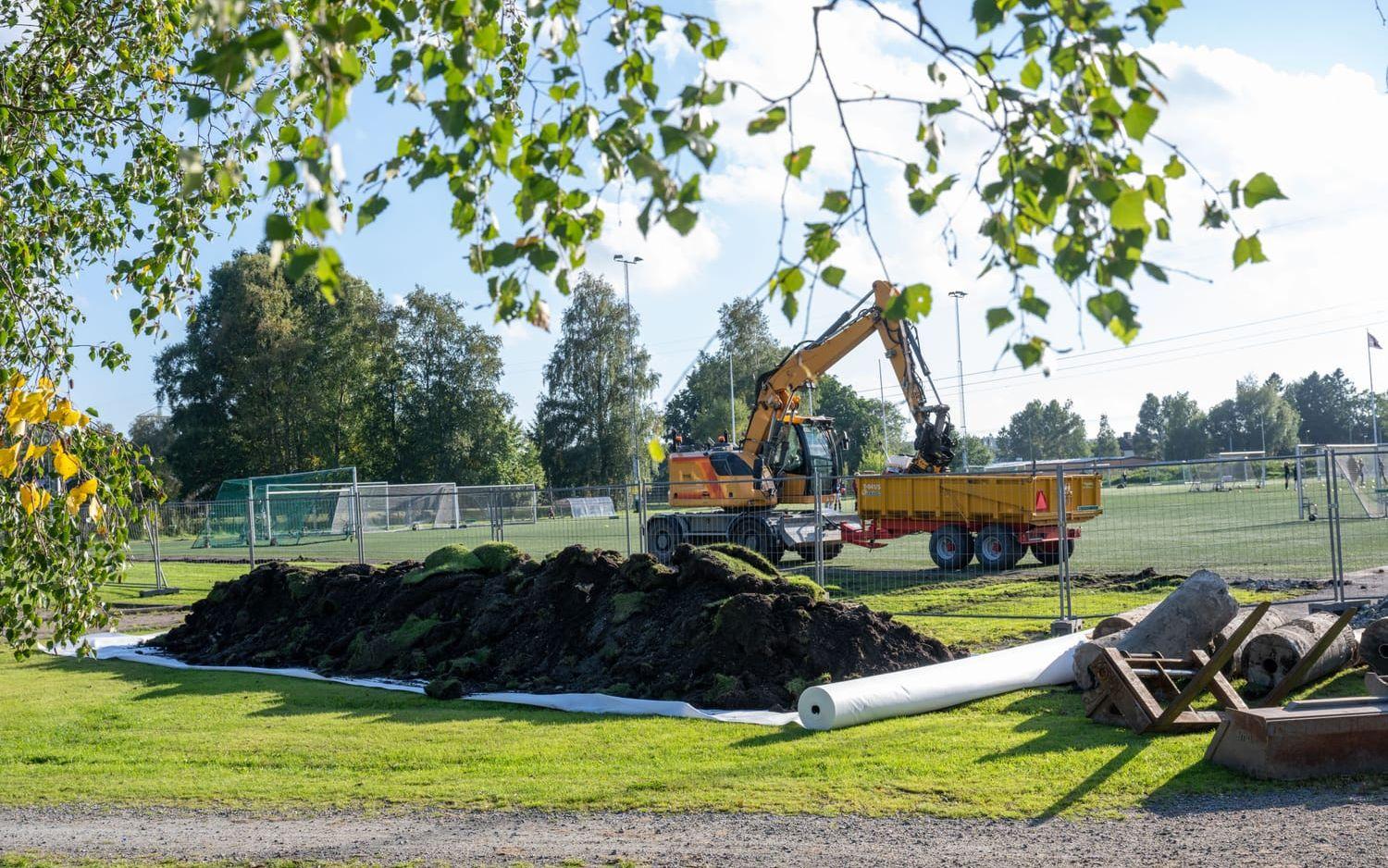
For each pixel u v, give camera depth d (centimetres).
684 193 258
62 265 696
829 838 530
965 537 1969
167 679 1130
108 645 1400
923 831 536
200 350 6438
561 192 304
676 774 667
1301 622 886
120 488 629
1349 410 16312
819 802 591
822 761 679
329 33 257
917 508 2019
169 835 583
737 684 901
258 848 553
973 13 260
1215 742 634
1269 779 599
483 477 6975
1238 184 264
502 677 1043
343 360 6431
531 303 296
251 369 6153
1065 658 927
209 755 774
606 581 1130
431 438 6900
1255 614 695
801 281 279
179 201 692
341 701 977
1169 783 601
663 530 2236
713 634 955
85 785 700
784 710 859
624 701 897
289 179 241
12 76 659
